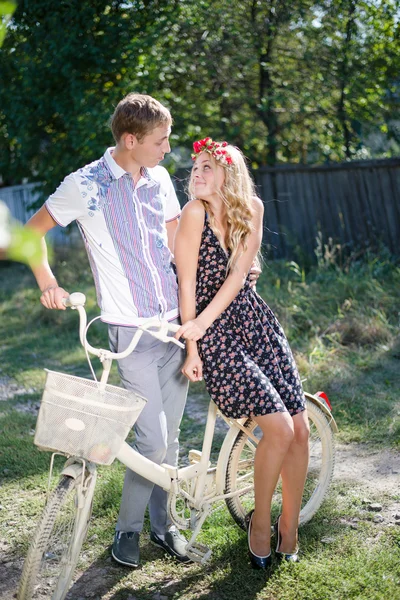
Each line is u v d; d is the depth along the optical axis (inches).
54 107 353.4
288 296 268.2
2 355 261.3
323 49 348.8
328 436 122.0
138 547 111.3
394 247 327.6
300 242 353.4
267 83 362.3
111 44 335.3
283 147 377.7
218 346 102.2
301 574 104.7
